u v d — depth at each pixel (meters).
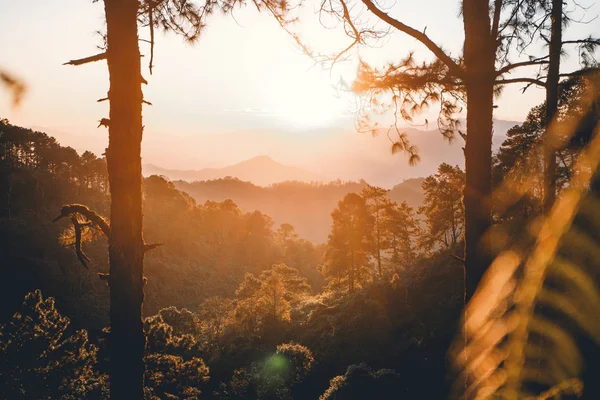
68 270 73.00
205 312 51.69
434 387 21.98
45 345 17.53
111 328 5.37
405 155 5.75
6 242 70.19
